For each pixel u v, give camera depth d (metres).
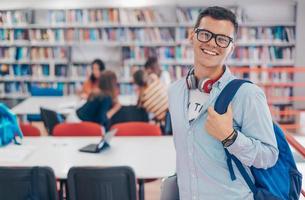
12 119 3.47
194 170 1.68
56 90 6.43
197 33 1.59
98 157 3.18
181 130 1.71
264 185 1.63
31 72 7.84
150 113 5.03
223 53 1.58
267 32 7.52
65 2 7.64
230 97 1.57
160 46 7.65
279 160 1.67
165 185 2.00
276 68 7.06
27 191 2.66
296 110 7.47
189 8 7.60
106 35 7.65
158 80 5.11
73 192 2.71
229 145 1.49
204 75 1.66
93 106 4.73
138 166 2.97
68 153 3.28
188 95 1.72
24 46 7.80
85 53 7.88
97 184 2.67
